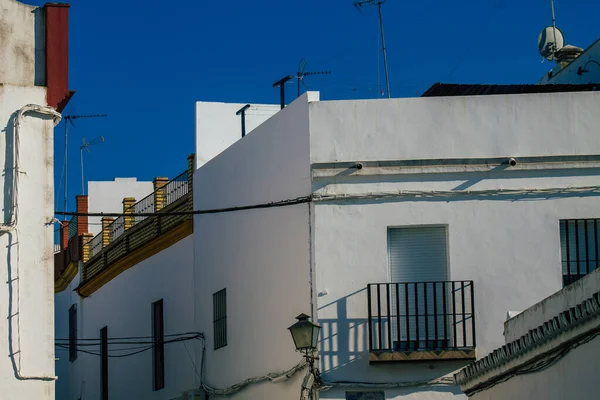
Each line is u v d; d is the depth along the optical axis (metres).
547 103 20.28
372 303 19.72
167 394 26.89
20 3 16.72
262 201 22.06
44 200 16.11
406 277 19.92
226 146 28.88
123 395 29.95
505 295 19.80
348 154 20.12
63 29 16.77
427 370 19.50
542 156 20.12
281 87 26.02
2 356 15.54
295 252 20.59
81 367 33.91
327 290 19.75
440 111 20.22
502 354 15.07
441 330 19.70
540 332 13.57
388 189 20.03
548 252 19.94
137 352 28.91
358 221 19.95
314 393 19.50
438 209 19.98
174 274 26.89
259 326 21.95
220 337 23.94
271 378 21.23
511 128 20.19
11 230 15.77
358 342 19.61
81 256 34.22
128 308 29.88
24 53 16.61
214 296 24.38
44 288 15.92
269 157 21.83
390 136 20.16
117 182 39.78
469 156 20.11
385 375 19.50
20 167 15.99
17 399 15.53
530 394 14.53
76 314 34.75
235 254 23.23
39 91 16.38
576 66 25.19
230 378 23.27
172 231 26.69
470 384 16.91
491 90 22.41
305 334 18.23
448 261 19.89
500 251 19.91
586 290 13.02
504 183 20.09
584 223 20.06
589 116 20.28
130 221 30.77
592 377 12.47
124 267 30.23
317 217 19.97
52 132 16.34
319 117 20.28
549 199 20.08
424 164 20.05
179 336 26.34
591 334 12.42
